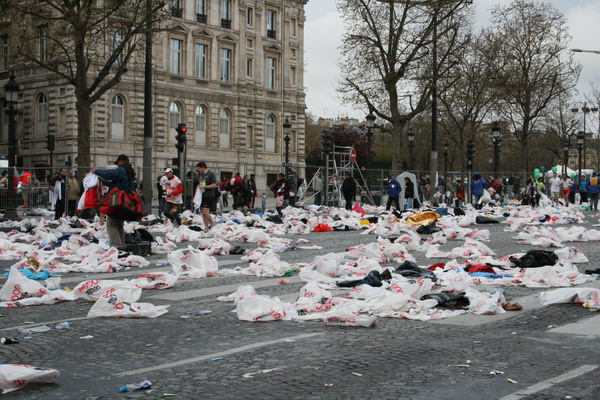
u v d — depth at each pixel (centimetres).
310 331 821
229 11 6512
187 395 576
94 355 715
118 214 1534
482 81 5766
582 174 6800
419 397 567
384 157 10844
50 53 3145
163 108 5938
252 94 6731
